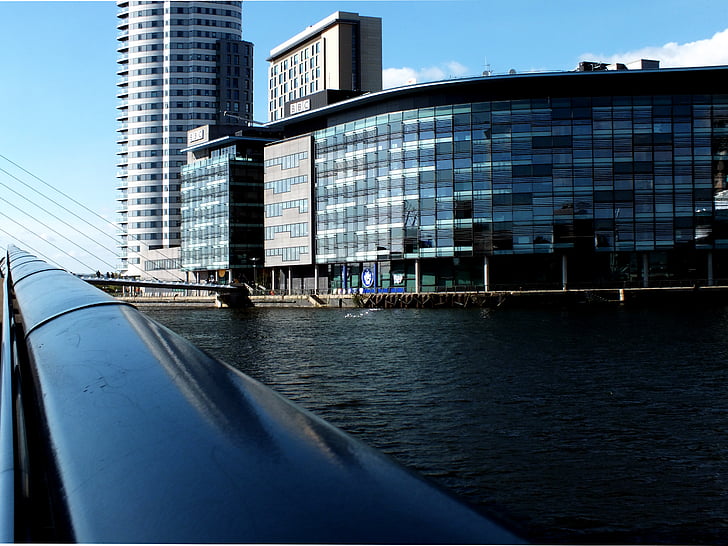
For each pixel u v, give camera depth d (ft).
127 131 629.10
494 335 163.43
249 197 405.59
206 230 419.95
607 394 82.84
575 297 293.64
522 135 295.28
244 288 368.68
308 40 565.53
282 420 4.41
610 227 291.38
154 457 4.03
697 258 300.81
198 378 5.46
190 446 4.05
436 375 99.14
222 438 4.09
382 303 314.96
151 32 625.41
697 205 290.15
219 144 419.33
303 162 361.71
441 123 305.32
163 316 287.28
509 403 78.13
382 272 334.24
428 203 308.40
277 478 3.50
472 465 55.77
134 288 515.09
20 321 12.29
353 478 3.50
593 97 291.17
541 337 156.35
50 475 4.46
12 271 21.16
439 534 2.93
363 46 536.01
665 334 160.66
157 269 522.47
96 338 7.20
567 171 292.61
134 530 3.29
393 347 138.92
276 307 355.77
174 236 611.06
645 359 114.32
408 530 2.96
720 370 100.83
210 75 627.87
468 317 241.14
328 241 349.82
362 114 331.16
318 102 360.28
